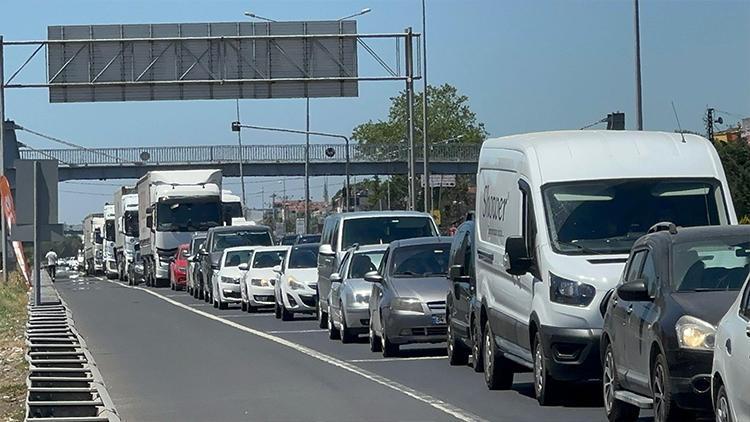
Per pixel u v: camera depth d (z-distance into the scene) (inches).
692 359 469.1
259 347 1056.8
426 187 1984.5
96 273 4008.4
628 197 659.4
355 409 649.6
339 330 1125.1
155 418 632.4
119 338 1178.6
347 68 1902.1
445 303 902.4
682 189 666.8
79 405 583.2
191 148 3597.4
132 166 3597.4
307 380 793.6
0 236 2165.4
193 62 1902.1
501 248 714.8
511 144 722.2
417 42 1879.9
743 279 506.6
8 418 641.6
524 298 660.1
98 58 1893.5
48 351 830.5
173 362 933.8
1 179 1649.9
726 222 658.2
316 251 1454.2
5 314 1466.5
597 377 609.9
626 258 620.4
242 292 1668.3
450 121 4128.9
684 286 509.0
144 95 1900.8
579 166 671.8
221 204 2429.9
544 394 635.5
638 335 518.6
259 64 1904.5
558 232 645.3
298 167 3649.1
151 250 2588.6
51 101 1894.7
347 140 2751.0
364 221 1259.8
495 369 722.8
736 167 1731.1
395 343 921.5
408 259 970.7
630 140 687.7
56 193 1173.7
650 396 510.6
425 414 625.6
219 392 740.0
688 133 710.5
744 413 407.8
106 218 3577.8
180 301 2003.0
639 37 1437.0
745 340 408.5
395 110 4175.7
